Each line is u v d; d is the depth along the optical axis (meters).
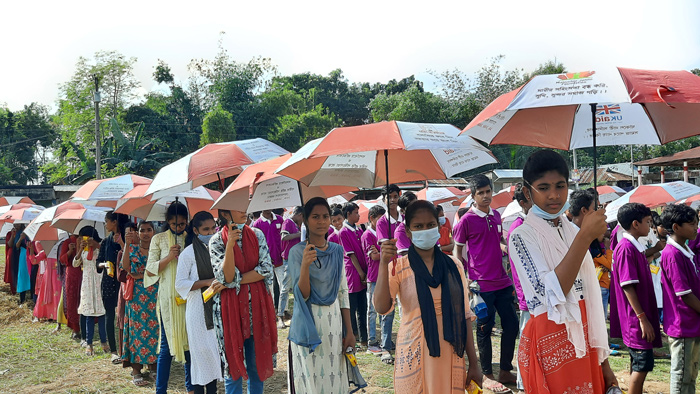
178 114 48.91
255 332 4.41
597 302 2.81
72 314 8.12
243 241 4.46
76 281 8.14
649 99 2.54
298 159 3.52
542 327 2.76
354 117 66.31
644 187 7.15
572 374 2.72
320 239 4.12
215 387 4.85
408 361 3.25
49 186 37.38
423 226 3.24
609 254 6.60
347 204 7.19
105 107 47.84
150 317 5.99
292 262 4.06
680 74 2.72
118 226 6.84
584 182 33.91
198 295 4.76
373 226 6.95
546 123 3.48
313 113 46.44
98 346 7.70
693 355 4.20
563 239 2.87
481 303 5.26
